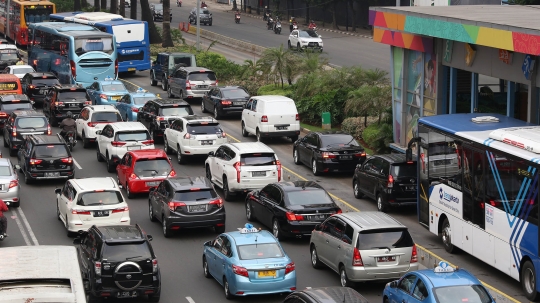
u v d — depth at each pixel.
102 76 86.25
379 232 33.66
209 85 80.12
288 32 144.25
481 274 36.47
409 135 58.22
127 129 56.47
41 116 62.59
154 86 92.62
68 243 41.25
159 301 33.56
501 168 34.22
